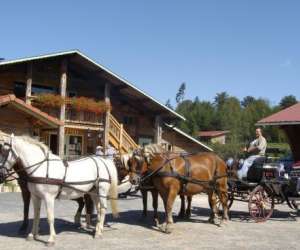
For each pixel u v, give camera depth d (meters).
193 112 120.44
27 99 25.56
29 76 25.72
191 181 12.21
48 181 9.95
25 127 23.38
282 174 14.60
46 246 9.72
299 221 14.12
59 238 10.59
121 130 29.33
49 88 28.56
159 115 32.91
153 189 12.42
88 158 11.03
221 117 116.06
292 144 17.27
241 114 118.00
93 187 11.00
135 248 9.84
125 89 30.59
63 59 26.81
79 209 12.12
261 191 13.95
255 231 12.22
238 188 14.34
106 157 11.59
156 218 12.60
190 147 37.56
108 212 15.02
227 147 65.25
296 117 16.58
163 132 36.06
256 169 13.80
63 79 26.73
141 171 12.11
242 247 10.24
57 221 12.85
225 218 13.21
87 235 11.03
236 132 95.56
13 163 10.01
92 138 29.75
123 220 13.42
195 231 11.96
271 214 14.80
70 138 29.05
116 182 11.29
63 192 10.30
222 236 11.41
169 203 11.71
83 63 27.94
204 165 12.60
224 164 13.27
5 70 26.42
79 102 26.95
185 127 104.88
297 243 10.81
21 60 24.91
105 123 28.42
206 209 16.62
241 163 14.91
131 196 20.31
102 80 29.38
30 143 10.10
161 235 11.31
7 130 22.72
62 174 10.17
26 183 10.67
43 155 10.12
